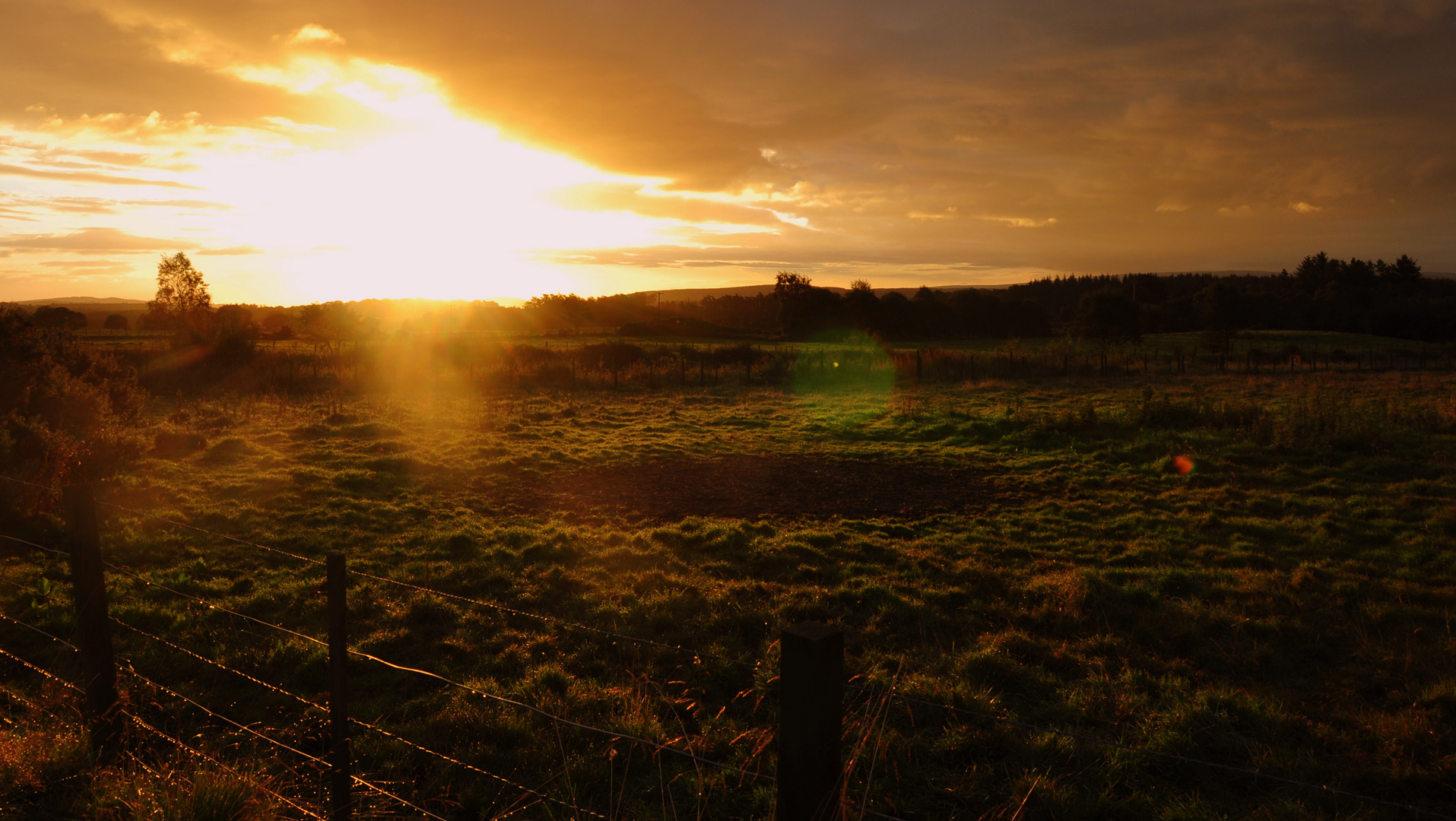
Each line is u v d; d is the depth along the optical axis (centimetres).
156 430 1658
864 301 9275
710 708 539
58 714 445
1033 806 421
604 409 2378
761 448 1742
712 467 1524
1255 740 492
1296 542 977
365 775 438
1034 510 1172
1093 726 513
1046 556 926
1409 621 685
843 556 923
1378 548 933
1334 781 446
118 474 1234
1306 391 2658
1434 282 14262
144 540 909
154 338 5341
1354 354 4912
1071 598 735
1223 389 2838
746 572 860
